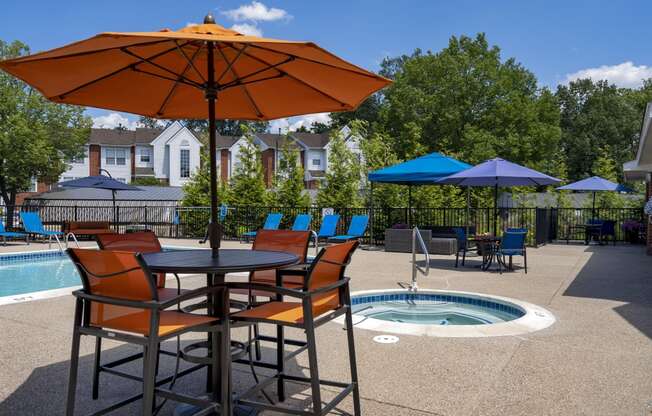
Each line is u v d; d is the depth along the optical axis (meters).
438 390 3.54
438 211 17.70
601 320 5.65
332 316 3.03
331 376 3.83
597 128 52.06
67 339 4.79
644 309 6.26
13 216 20.38
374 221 16.94
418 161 13.52
